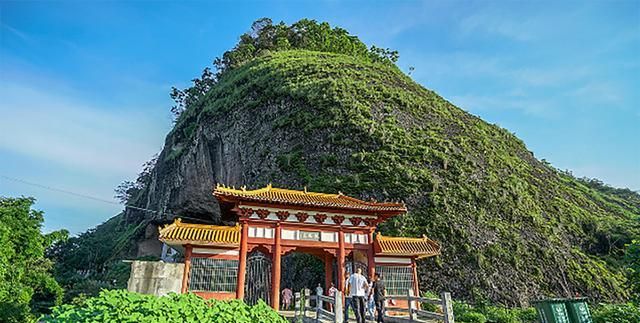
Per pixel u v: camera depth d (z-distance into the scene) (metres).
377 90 50.16
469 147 41.47
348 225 22.47
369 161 37.12
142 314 5.63
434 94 61.44
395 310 18.80
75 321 5.45
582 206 41.69
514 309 24.80
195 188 55.75
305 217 21.75
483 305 24.98
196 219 56.62
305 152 41.34
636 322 16.03
